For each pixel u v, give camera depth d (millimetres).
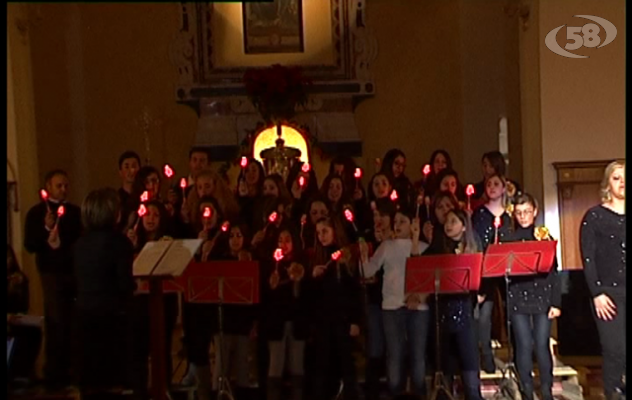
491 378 8219
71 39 12344
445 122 12516
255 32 12477
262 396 7699
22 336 8016
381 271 7613
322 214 7844
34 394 7812
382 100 12648
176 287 7066
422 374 7352
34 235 8273
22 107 11336
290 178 9836
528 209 7496
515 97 11977
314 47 12500
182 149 12648
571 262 9562
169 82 12664
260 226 8469
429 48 12578
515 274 7121
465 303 7336
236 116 12359
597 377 8555
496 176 7777
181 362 8953
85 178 12406
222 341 7238
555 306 7359
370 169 12578
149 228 7875
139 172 8867
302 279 7641
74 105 12359
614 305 6891
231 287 6957
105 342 7031
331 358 7598
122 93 12609
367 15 12664
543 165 9664
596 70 9617
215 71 12445
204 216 7828
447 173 8797
